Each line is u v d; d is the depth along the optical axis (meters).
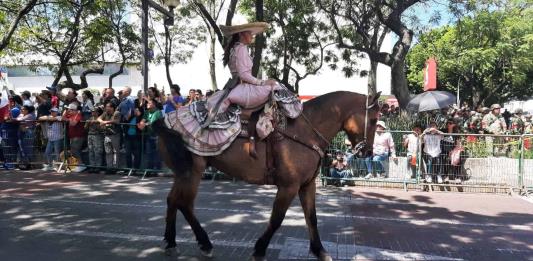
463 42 28.22
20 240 6.53
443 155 11.02
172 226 5.88
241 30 5.39
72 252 6.05
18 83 47.41
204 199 9.37
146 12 12.82
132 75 41.50
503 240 6.95
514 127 17.19
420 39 18.50
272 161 5.32
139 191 10.03
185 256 5.96
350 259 5.96
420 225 7.76
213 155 5.47
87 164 12.31
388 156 11.23
